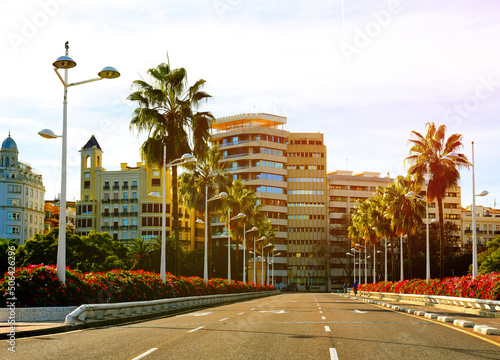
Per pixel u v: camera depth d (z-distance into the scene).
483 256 104.06
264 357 10.66
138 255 97.94
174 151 38.16
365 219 90.94
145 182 120.62
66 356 10.91
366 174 174.38
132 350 11.77
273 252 141.25
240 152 147.00
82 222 121.69
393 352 11.28
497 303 27.27
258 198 143.75
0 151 123.44
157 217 119.50
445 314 26.94
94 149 123.31
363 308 32.12
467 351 11.45
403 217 66.38
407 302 47.03
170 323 19.75
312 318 22.02
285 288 141.62
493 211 172.38
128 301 24.59
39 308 19.70
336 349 11.75
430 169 45.84
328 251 148.25
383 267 130.50
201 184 58.00
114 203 121.12
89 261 83.00
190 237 128.75
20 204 122.94
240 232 82.56
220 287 48.75
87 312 19.22
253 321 20.30
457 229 127.50
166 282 31.33
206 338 14.06
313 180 154.25
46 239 78.06
